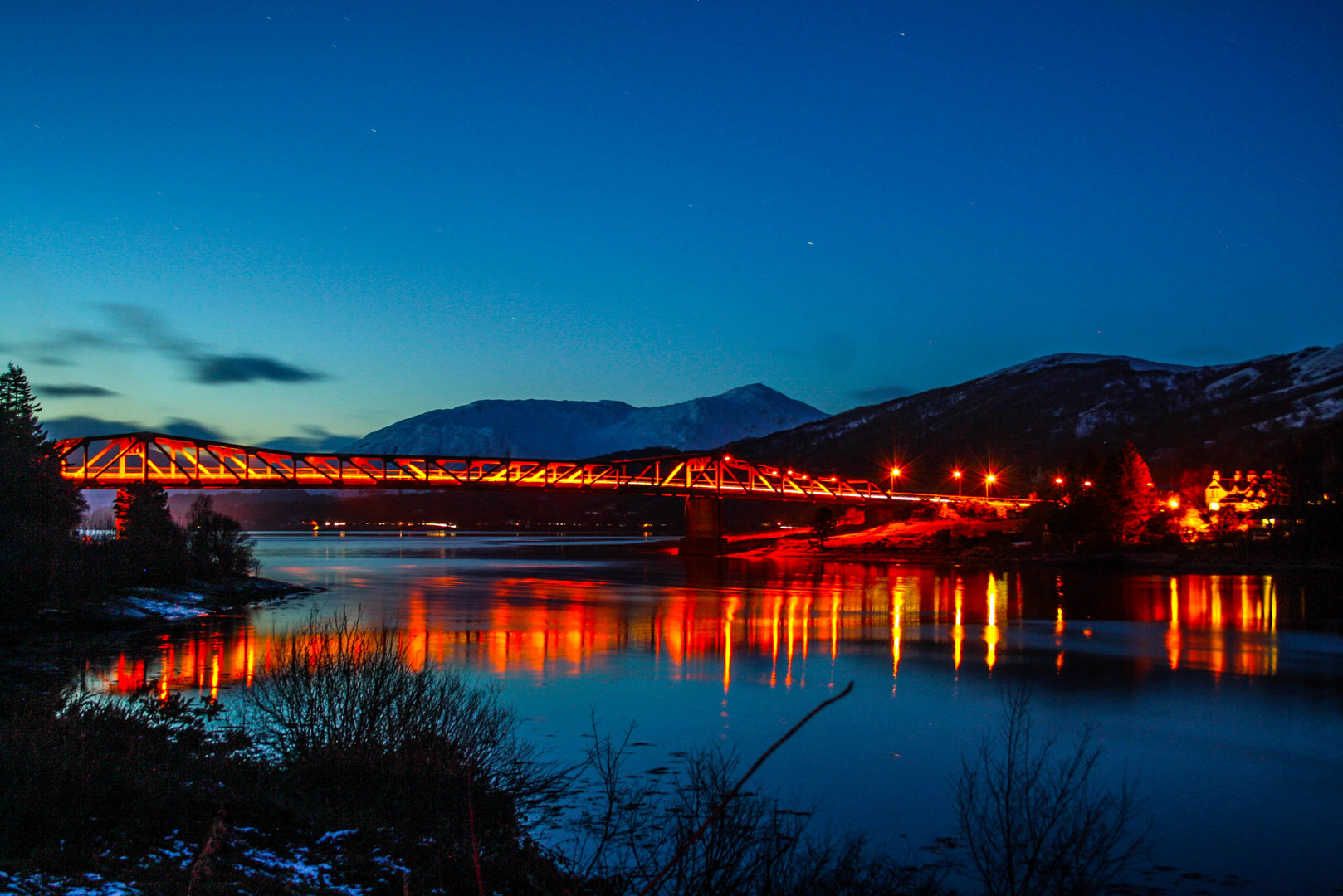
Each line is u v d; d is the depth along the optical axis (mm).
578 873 15719
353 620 61906
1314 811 21406
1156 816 20984
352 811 17531
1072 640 53938
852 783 22984
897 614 69625
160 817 15258
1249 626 61281
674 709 32156
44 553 55938
